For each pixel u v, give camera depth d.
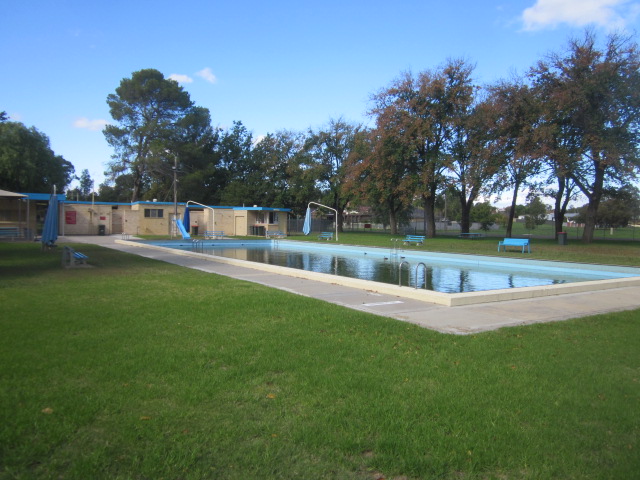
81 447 3.07
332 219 66.25
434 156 35.78
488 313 8.12
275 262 21.17
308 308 7.90
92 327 6.22
